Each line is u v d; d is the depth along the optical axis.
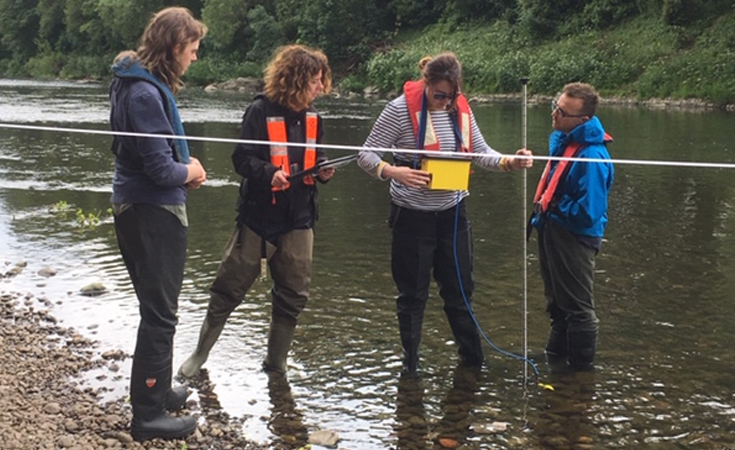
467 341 4.96
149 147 3.61
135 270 3.91
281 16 42.62
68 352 5.04
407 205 4.67
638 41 28.97
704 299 6.26
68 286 6.48
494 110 24.80
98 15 52.94
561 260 4.89
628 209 9.82
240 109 24.52
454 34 36.62
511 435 4.12
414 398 4.55
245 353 5.16
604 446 4.01
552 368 4.99
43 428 3.94
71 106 24.31
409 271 4.76
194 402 4.45
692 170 12.70
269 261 4.71
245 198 4.58
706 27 27.73
